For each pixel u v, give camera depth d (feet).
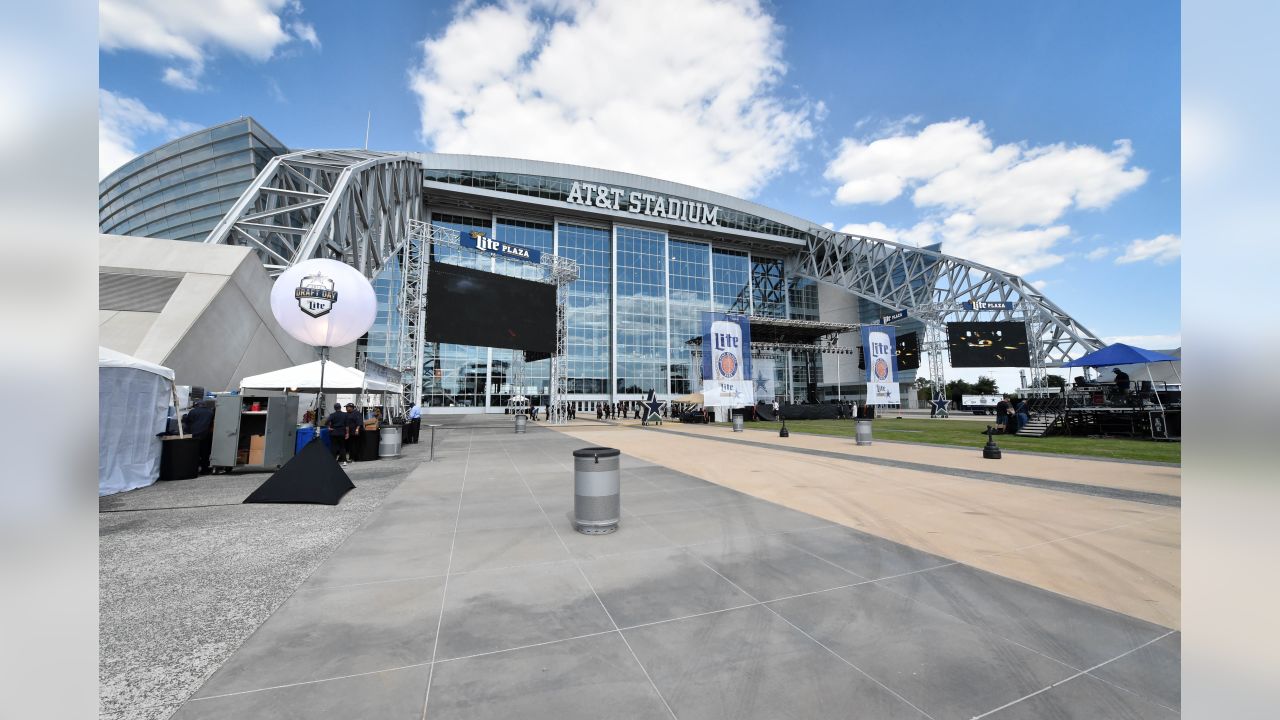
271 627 11.70
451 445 57.62
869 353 113.70
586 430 86.28
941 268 211.20
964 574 14.98
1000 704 8.73
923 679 9.50
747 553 17.12
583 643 10.92
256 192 100.01
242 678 9.55
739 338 93.04
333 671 9.82
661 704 8.78
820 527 20.42
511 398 175.63
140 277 55.93
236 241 94.73
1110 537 18.79
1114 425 62.75
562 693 9.10
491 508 24.26
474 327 87.15
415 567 15.81
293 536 19.36
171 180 186.19
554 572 15.37
